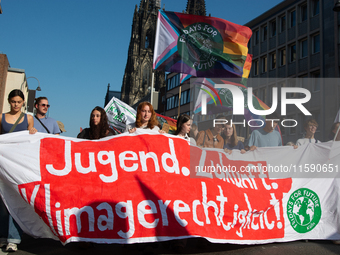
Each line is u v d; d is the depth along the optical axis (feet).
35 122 20.93
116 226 17.04
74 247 18.62
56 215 16.96
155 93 189.47
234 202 18.65
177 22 29.53
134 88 327.47
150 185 18.01
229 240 18.06
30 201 17.10
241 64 29.81
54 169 17.61
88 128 20.61
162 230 17.29
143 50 336.08
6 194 17.46
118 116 49.29
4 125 18.86
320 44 105.81
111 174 17.95
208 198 18.42
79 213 17.04
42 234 17.40
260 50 132.16
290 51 118.93
